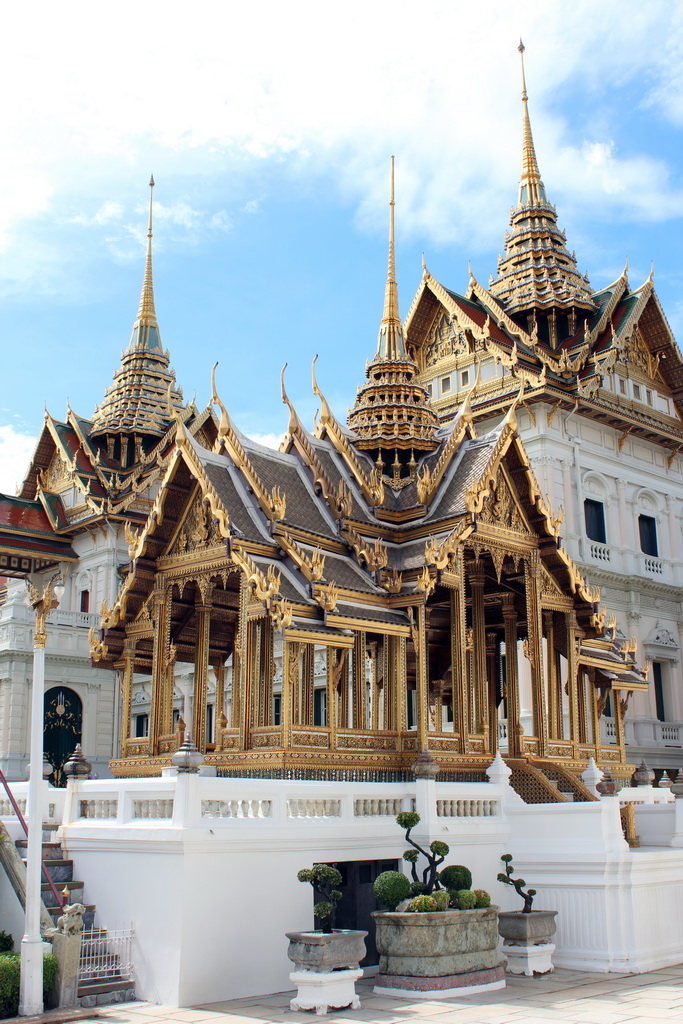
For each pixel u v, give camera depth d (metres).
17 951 14.84
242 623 18.14
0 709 51.28
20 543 19.33
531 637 21.47
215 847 14.63
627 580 49.81
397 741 18.80
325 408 22.66
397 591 19.25
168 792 15.26
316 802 16.34
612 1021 12.68
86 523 58.41
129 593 20.31
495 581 23.00
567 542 47.12
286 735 17.12
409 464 22.33
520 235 58.81
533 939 16.53
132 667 20.75
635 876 17.23
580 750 22.88
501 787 18.89
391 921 15.04
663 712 51.53
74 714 53.62
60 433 63.94
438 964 14.71
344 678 21.39
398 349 24.31
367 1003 14.11
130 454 64.56
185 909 14.17
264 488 19.33
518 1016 13.07
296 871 15.59
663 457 55.25
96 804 16.84
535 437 48.12
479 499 19.89
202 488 18.77
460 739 19.33
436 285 54.50
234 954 14.59
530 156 61.75
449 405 52.88
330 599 17.62
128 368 68.44
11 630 51.44
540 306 54.88
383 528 20.70
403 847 17.12
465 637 19.80
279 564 18.55
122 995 14.30
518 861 18.08
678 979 15.98
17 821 18.33
